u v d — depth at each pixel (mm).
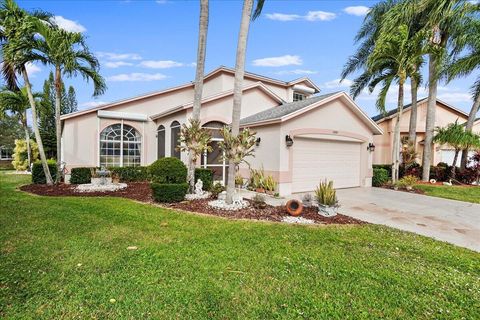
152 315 3324
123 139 16688
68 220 7293
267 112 15609
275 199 11164
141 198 10570
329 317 3354
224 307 3510
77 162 15359
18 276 4148
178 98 18312
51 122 29859
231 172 9250
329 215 8352
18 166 25453
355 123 15047
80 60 13438
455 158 17906
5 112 21656
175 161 10266
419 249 5766
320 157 13781
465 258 5355
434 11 14328
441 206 10555
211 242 5781
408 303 3688
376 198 12047
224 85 18891
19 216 7660
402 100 14703
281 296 3783
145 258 4891
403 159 18938
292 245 5738
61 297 3639
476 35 14570
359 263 4914
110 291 3793
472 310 3568
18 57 11898
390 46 13906
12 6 11836
